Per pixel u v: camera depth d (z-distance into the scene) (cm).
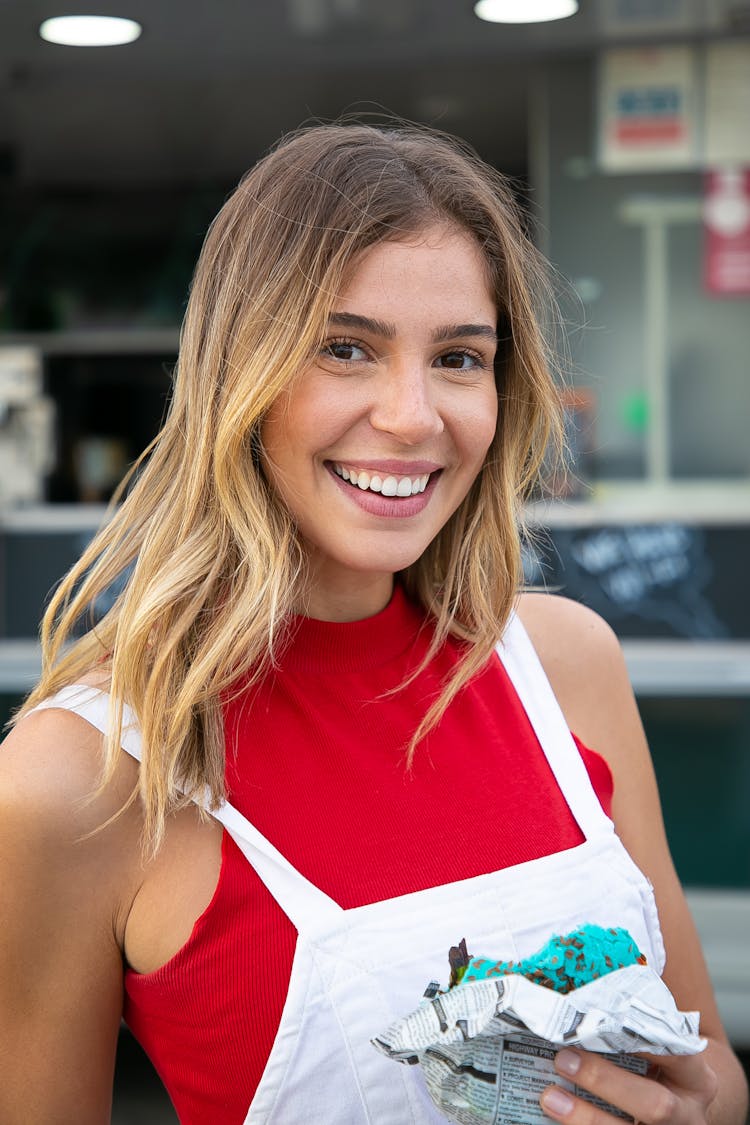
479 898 113
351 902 110
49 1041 110
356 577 125
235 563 118
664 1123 102
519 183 404
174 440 124
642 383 457
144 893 112
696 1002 135
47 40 423
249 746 115
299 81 506
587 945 101
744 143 444
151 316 720
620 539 441
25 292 723
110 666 120
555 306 149
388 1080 107
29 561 492
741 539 436
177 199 721
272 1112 108
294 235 111
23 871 108
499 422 132
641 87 445
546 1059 102
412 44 432
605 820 124
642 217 451
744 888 377
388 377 112
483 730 125
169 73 460
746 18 406
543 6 393
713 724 385
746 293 450
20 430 671
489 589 131
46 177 715
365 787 116
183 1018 110
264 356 111
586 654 139
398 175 113
